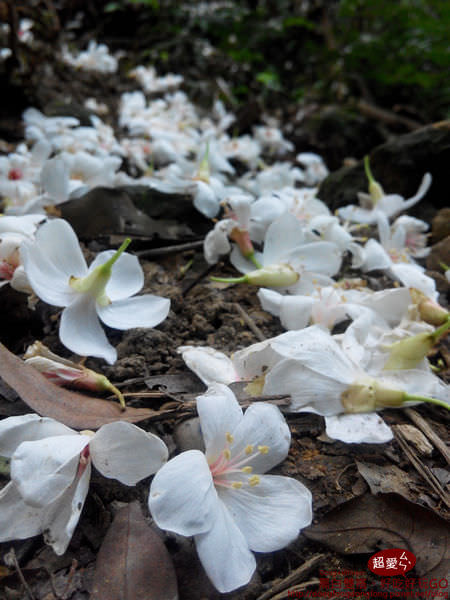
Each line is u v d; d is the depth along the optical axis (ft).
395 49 1.82
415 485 0.44
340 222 0.93
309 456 0.46
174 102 1.24
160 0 1.98
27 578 0.37
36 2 1.57
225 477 0.40
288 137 1.56
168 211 0.84
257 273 0.63
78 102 1.42
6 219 0.56
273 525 0.38
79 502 0.37
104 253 0.55
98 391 0.48
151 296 0.55
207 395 0.41
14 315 0.57
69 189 0.73
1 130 1.22
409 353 0.52
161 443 0.38
